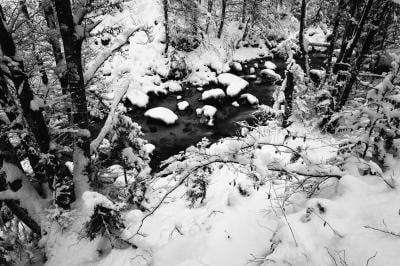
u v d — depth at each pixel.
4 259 6.61
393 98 3.86
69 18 5.39
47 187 7.47
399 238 2.81
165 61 21.97
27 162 9.74
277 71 23.16
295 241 3.22
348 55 9.05
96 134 15.24
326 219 3.37
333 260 2.92
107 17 23.05
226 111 18.20
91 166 7.25
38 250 6.88
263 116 10.81
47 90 6.36
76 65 5.82
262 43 26.02
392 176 3.92
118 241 5.43
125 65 20.95
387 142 4.52
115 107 7.55
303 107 9.99
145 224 5.78
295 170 4.12
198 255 4.22
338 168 4.14
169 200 6.77
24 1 5.84
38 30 6.53
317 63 21.86
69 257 5.84
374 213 3.22
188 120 17.45
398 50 10.35
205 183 5.88
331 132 8.64
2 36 5.15
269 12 25.12
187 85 21.45
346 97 8.60
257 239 4.21
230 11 25.77
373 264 2.66
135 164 7.69
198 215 5.38
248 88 20.61
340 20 10.44
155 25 23.66
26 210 6.78
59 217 6.49
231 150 4.32
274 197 4.99
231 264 3.93
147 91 19.41
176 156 4.92
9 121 6.45
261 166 3.98
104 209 5.27
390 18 10.62
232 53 24.58
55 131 6.38
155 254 4.56
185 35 23.14
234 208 5.03
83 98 6.29
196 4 23.78
